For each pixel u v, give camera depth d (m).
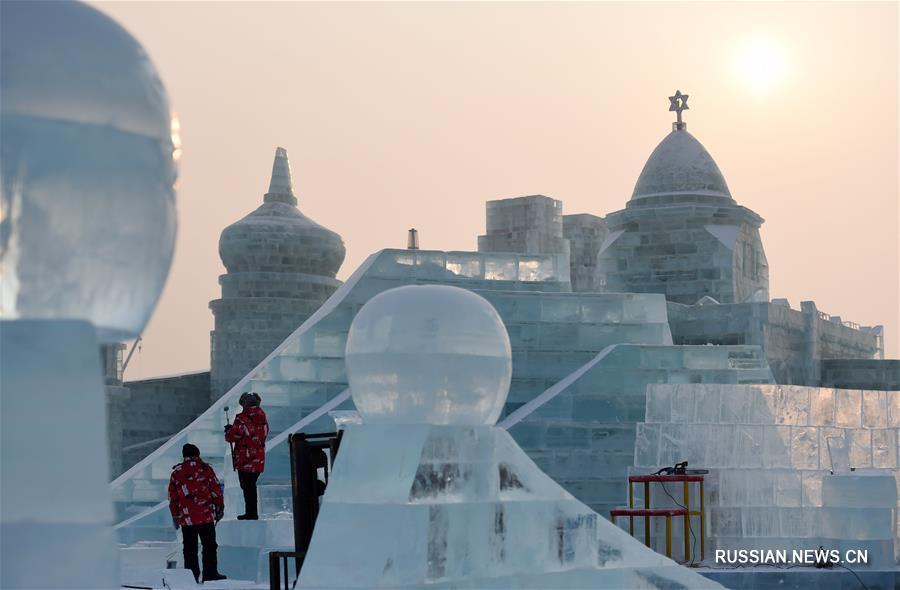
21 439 3.36
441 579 8.70
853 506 22.41
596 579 10.00
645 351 31.27
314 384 31.64
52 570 3.35
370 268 32.75
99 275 3.54
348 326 32.12
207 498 17.28
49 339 3.42
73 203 3.45
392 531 8.68
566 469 30.19
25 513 3.34
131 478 30.42
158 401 59.09
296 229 67.88
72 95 3.45
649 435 23.70
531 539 9.48
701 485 21.89
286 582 12.99
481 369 9.07
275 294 66.50
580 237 51.62
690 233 47.78
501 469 9.44
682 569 10.49
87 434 3.46
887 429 24.84
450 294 9.22
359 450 9.12
